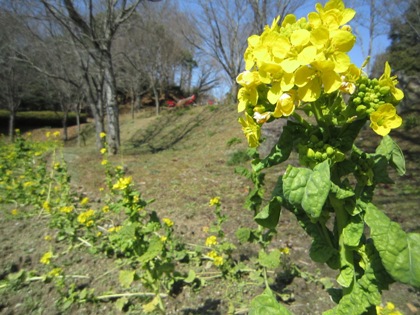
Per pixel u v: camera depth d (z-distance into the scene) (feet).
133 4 32.91
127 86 90.38
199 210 14.42
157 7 60.85
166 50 85.76
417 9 35.47
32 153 23.36
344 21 2.59
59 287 7.83
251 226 12.28
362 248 3.10
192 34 69.05
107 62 33.09
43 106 90.89
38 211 14.06
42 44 39.14
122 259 9.83
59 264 9.66
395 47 65.21
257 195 8.08
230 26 62.80
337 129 3.07
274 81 2.71
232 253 10.16
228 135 38.40
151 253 6.32
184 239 11.22
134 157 31.07
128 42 68.18
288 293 8.05
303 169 2.69
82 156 30.91
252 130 3.02
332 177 3.18
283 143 3.21
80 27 31.40
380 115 2.72
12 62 50.78
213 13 58.95
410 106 30.37
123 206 7.28
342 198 2.91
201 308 7.56
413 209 13.33
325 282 8.19
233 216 13.46
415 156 20.98
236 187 18.07
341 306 3.13
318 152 2.87
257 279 8.28
